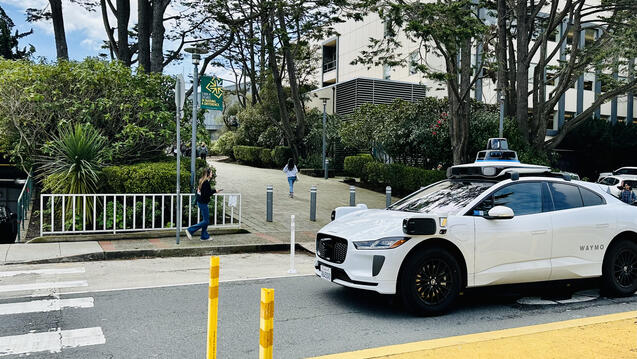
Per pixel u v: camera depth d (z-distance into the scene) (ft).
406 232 17.56
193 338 15.74
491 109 71.00
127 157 44.93
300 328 16.74
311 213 46.88
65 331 16.33
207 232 36.09
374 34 115.85
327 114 106.32
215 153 144.36
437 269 18.22
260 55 98.12
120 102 43.78
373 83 105.50
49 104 40.78
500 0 62.08
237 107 148.05
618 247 21.09
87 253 29.58
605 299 21.07
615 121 127.34
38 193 46.26
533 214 19.99
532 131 64.64
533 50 63.62
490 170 20.83
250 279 24.67
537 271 19.52
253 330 16.56
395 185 70.49
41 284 23.02
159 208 38.34
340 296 21.13
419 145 69.21
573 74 69.15
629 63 78.43
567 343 14.14
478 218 18.99
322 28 78.95
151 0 63.82
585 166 117.70
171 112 45.75
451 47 49.70
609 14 109.09
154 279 24.54
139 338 15.72
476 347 13.87
